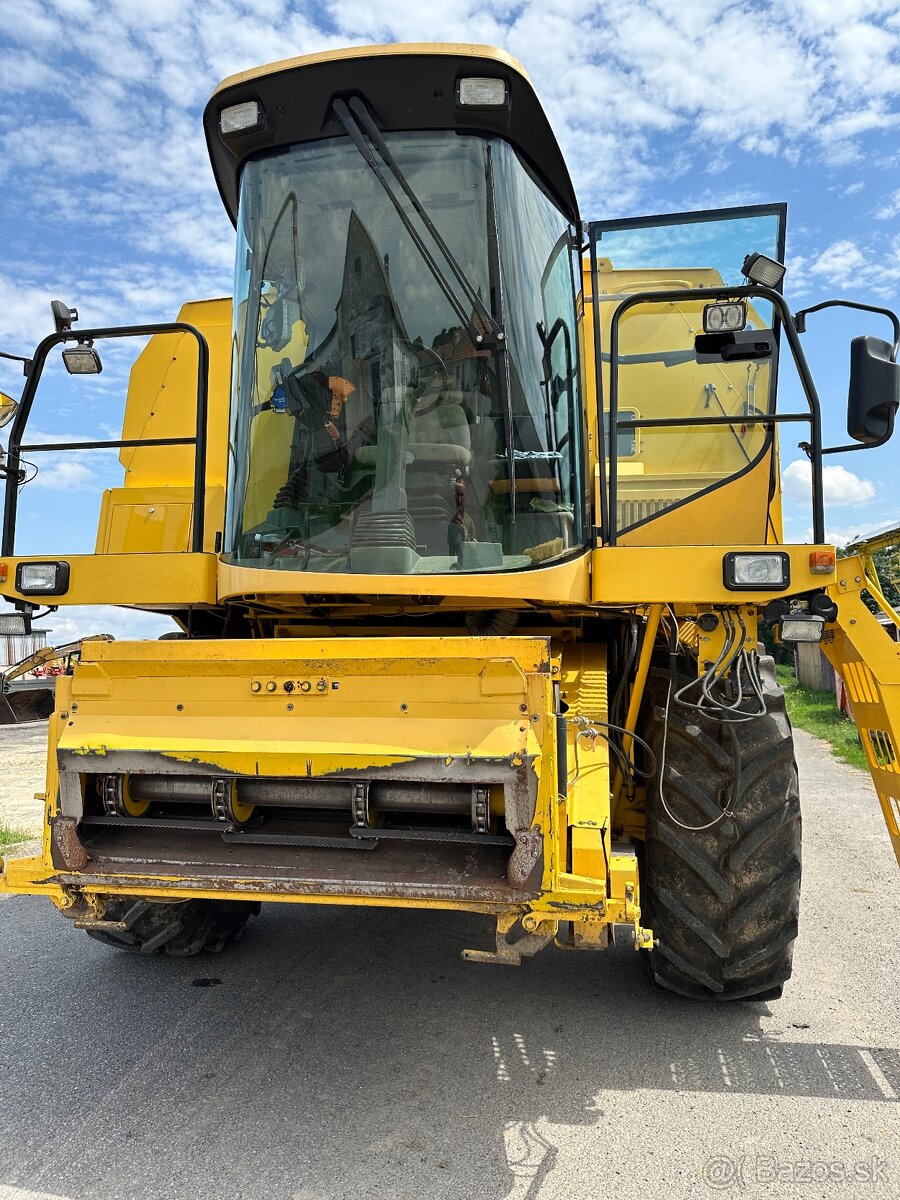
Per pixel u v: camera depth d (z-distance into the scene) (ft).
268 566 11.32
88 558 11.52
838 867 19.63
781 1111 9.36
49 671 40.68
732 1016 11.72
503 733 8.50
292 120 11.49
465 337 11.14
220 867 9.21
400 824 9.45
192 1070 10.24
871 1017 11.71
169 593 11.41
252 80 11.19
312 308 11.52
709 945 10.85
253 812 9.85
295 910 16.35
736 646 10.38
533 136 11.52
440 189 11.24
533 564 10.62
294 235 11.59
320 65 10.97
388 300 11.26
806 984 12.85
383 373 11.22
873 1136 8.87
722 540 12.96
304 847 9.56
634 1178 8.18
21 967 13.51
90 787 9.65
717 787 10.78
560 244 12.26
